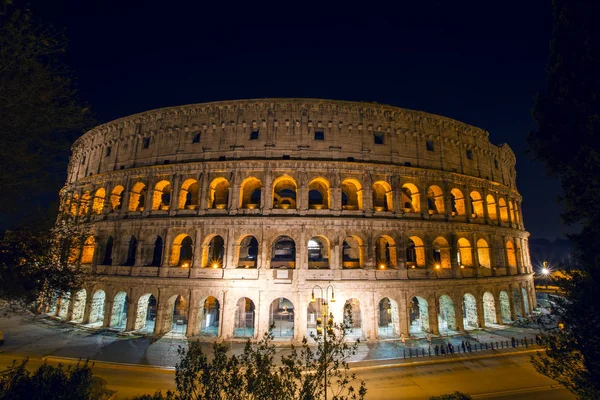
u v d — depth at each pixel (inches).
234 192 1998.0
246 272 1886.1
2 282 777.6
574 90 724.7
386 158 2124.8
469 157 2431.1
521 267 2583.7
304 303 1828.2
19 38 671.8
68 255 944.9
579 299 666.2
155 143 2225.6
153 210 2101.4
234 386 543.5
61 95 782.5
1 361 1465.3
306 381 584.1
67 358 1524.4
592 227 697.0
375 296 1889.8
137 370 1414.9
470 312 2198.6
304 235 1915.6
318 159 2033.7
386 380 1336.1
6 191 758.5
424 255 2057.1
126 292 2010.3
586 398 634.8
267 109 2107.5
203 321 2113.7
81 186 2432.3
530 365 1508.4
